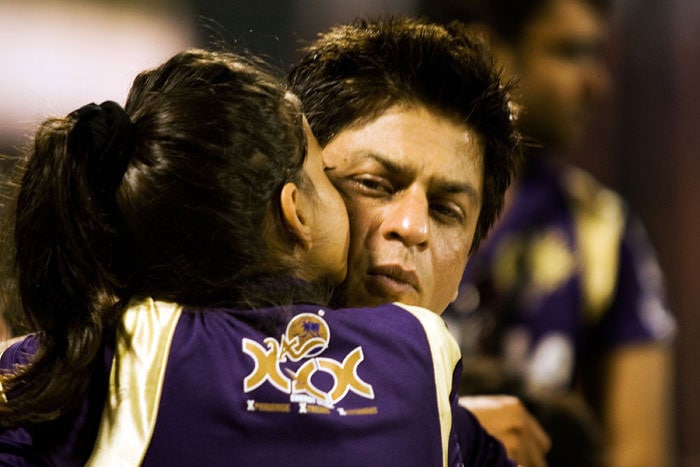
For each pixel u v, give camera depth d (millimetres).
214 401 3135
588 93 7562
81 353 3193
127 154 3316
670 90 10711
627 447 7492
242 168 3332
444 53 3896
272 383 3180
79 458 3152
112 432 3113
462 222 3912
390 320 3414
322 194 3576
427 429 3277
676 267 11023
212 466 3090
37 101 9094
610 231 7578
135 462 3074
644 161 10734
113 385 3176
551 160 7691
